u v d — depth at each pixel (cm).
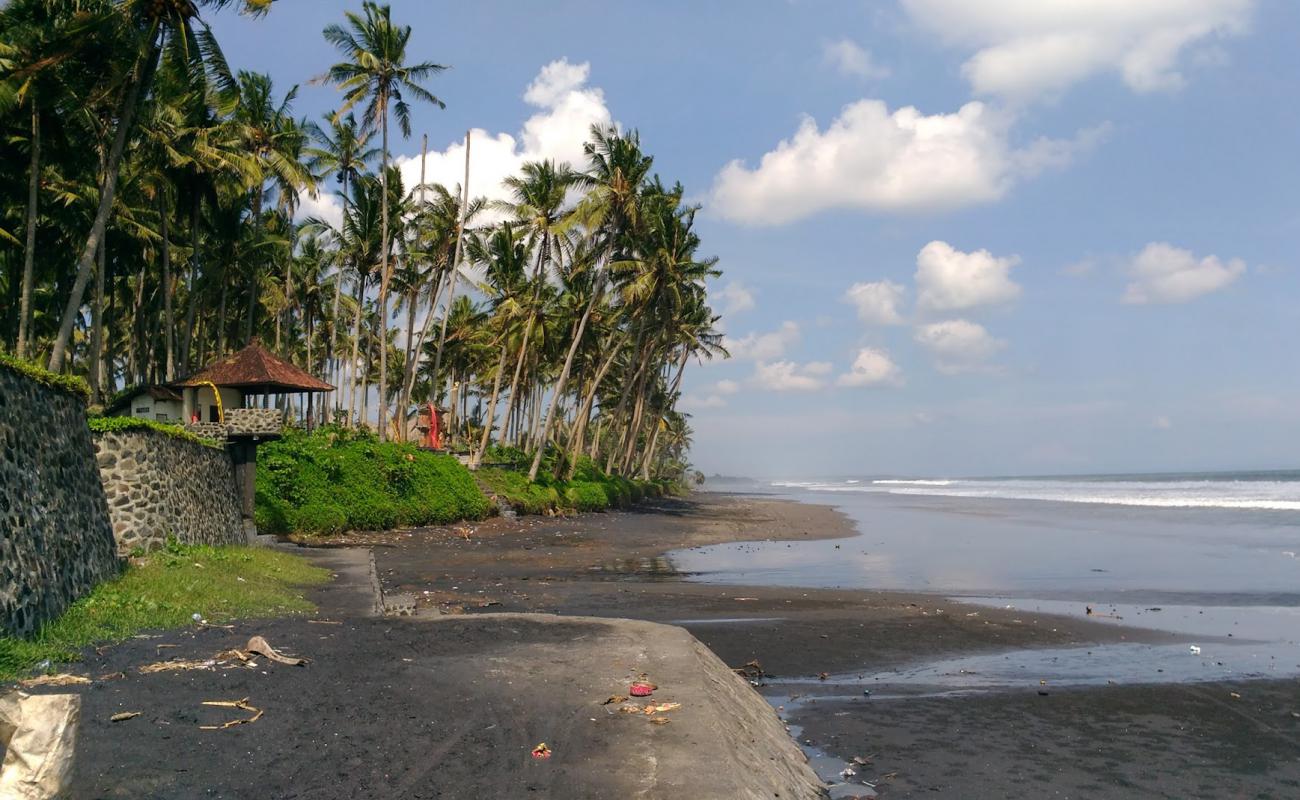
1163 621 1593
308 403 4938
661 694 788
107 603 1016
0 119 2355
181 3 1931
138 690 705
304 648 930
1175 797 752
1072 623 1566
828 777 795
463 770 579
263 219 4169
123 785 509
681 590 1973
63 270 3241
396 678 814
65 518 1022
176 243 3766
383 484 3159
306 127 3934
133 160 2959
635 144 4072
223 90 2139
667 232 4641
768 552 2975
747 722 803
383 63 3575
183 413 2675
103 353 4966
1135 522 4209
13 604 806
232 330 4959
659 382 7769
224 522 1908
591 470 5544
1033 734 923
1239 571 2331
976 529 3981
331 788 533
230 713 667
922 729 939
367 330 5716
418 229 4519
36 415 989
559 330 5106
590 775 579
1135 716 989
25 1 2092
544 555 2706
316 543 2600
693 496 9456
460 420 6694
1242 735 923
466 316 5781
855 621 1570
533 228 4388
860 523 4491
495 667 880
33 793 389
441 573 2206
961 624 1547
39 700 402
